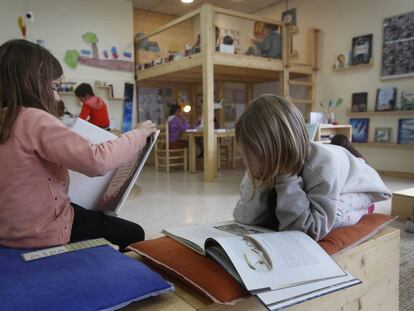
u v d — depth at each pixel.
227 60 4.58
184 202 3.26
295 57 6.14
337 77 5.46
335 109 5.49
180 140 5.59
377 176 1.03
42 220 0.83
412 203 2.54
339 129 4.58
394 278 1.05
